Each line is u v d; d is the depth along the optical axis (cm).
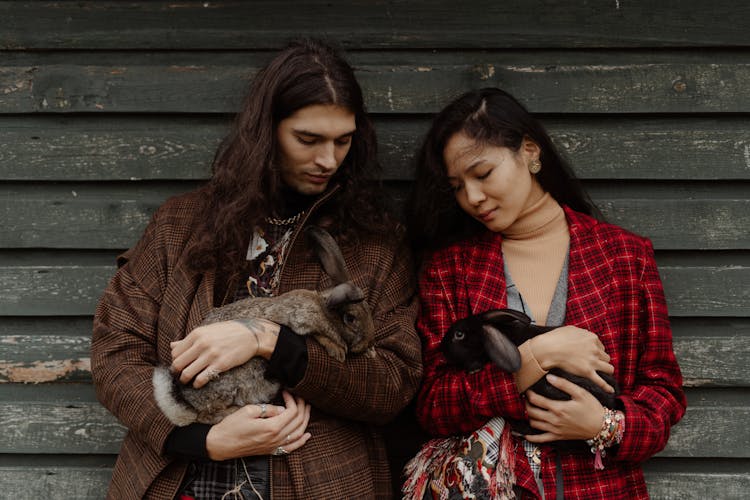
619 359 266
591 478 256
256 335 238
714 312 323
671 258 330
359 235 281
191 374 234
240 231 263
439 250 296
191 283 263
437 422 268
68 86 329
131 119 332
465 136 270
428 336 282
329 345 248
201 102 330
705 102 323
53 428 330
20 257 332
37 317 332
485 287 277
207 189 280
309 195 277
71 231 331
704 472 325
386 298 275
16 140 329
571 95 326
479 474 251
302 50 267
